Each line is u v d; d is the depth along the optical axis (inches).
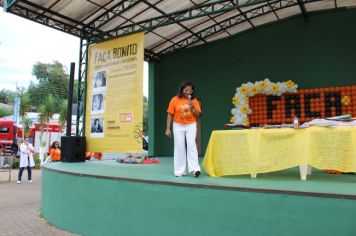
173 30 454.0
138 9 378.6
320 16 452.8
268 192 141.8
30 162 506.0
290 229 136.2
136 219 183.5
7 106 1904.5
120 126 321.4
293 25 466.9
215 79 509.4
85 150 340.5
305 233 133.0
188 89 207.0
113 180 196.9
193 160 201.3
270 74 475.2
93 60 354.6
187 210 163.3
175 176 199.9
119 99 324.5
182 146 203.0
